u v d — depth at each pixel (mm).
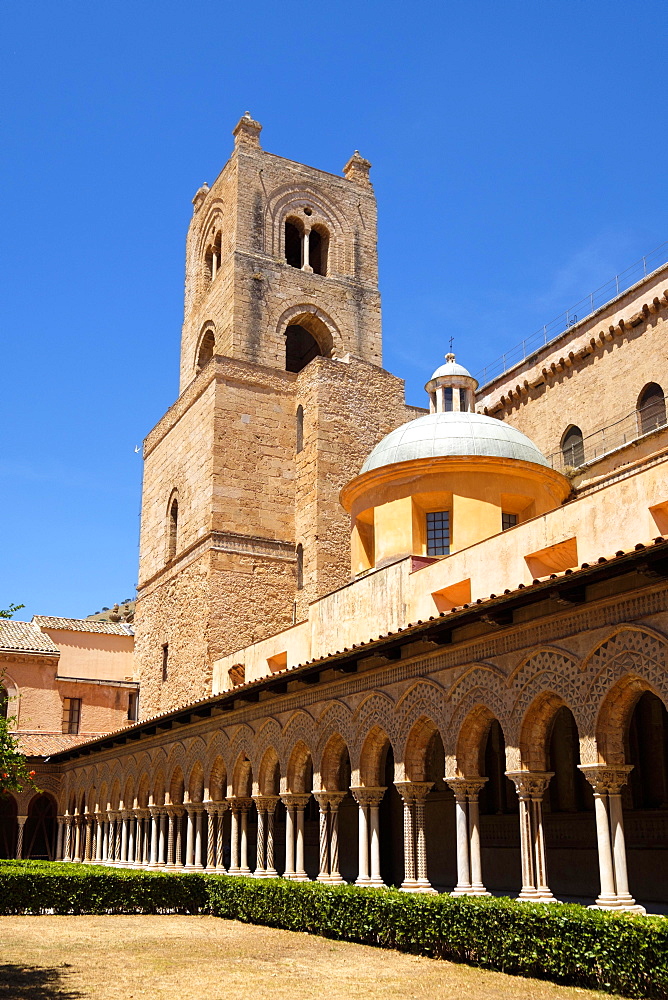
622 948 12828
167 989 14336
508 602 16625
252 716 28609
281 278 47250
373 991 13781
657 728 21328
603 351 35000
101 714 52688
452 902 16203
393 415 44375
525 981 14016
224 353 45906
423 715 20438
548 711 17453
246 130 48750
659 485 19766
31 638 53469
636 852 20875
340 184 51188
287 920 21172
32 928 22141
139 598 49094
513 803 24984
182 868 32938
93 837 44594
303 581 41156
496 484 29266
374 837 22031
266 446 42719
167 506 46375
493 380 40781
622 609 15438
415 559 26672
